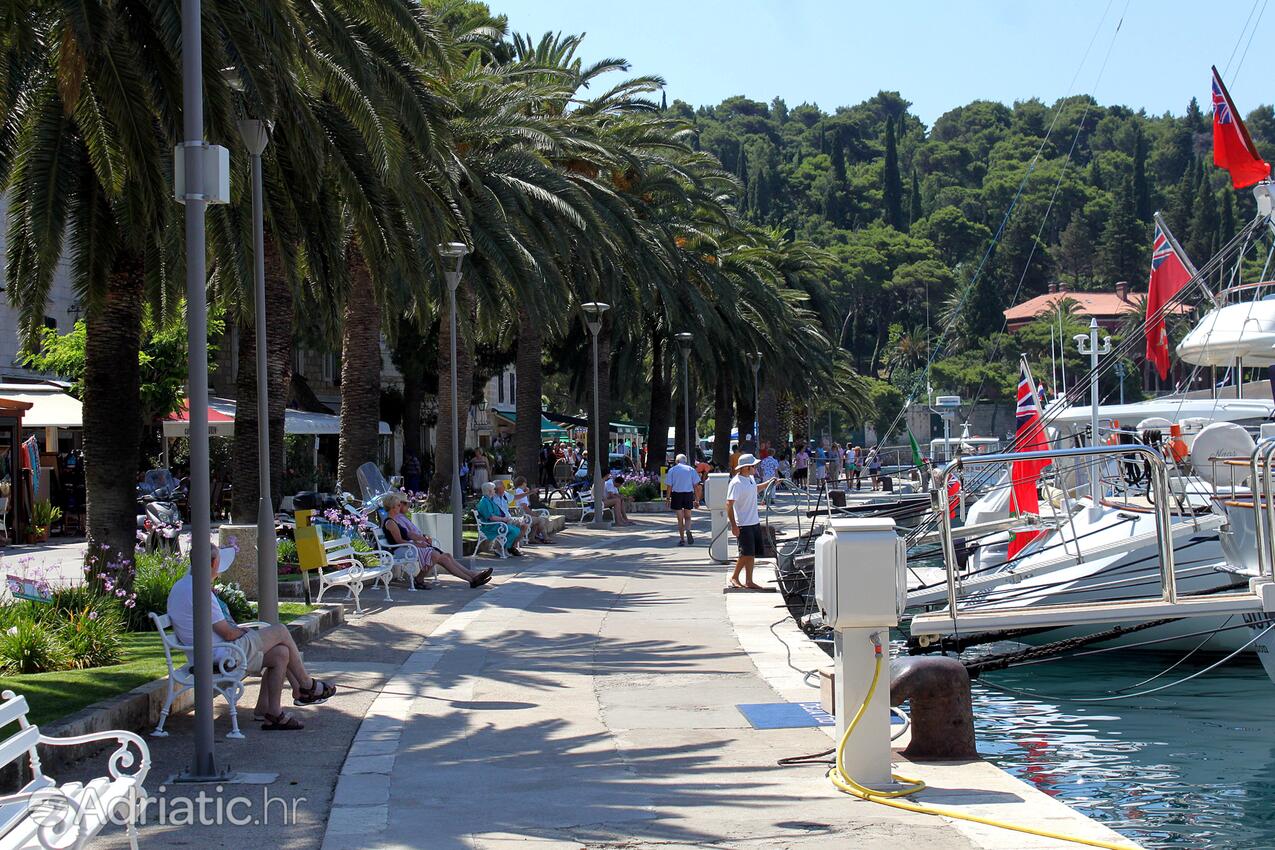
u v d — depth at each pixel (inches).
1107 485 816.9
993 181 6697.8
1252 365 732.0
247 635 354.6
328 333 699.4
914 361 5142.7
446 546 863.1
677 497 1089.4
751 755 329.4
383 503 748.6
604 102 1439.5
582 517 1419.8
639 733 357.4
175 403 1228.5
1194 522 597.6
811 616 635.5
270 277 743.1
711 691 423.8
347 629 565.6
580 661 485.7
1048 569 638.5
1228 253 722.8
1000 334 4724.4
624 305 1553.9
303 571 594.6
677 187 1478.8
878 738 289.3
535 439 1418.6
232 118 464.8
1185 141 6555.1
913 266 5728.3
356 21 596.4
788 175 7278.5
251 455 751.1
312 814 269.4
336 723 367.6
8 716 214.2
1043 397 1213.1
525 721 374.3
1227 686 553.9
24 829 197.5
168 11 433.4
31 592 449.7
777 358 2031.3
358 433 973.8
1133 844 244.5
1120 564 602.2
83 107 480.1
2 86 446.9
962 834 252.7
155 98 455.5
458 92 985.5
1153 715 502.9
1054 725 487.5
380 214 644.1
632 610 639.8
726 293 1670.8
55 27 454.6
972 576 668.7
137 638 476.7
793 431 3225.9
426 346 1831.9
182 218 537.0
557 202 1032.8
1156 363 853.8
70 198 531.2
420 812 272.2
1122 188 5590.6
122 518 530.3
